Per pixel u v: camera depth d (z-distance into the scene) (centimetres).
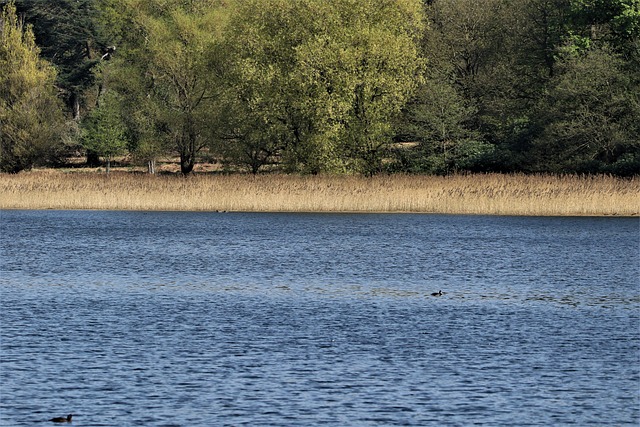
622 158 18488
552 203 15000
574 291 7981
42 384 4716
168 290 7969
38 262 9969
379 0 19162
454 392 4616
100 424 4100
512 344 5709
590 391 4647
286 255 10738
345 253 10944
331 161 18112
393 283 8462
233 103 18712
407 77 18650
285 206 15712
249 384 4741
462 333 6050
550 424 4138
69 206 16338
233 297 7581
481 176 16850
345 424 4122
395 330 6144
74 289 7994
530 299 7519
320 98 17850
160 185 16662
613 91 19062
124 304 7181
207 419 4175
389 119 19162
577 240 12275
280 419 4181
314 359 5284
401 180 16412
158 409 4312
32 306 7050
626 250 11188
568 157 19012
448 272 9269
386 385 4738
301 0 18550
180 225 14300
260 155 19975
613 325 6362
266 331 6097
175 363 5175
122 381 4781
